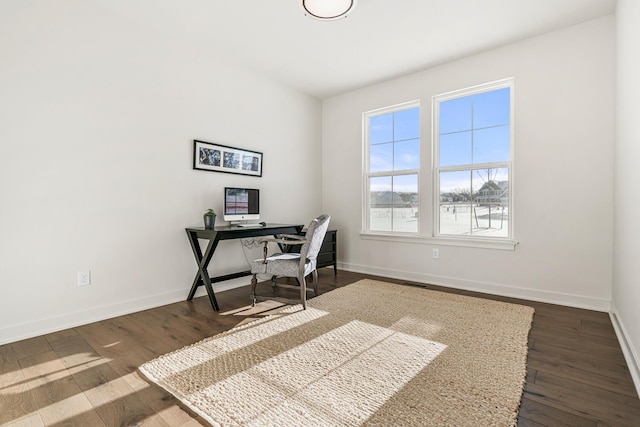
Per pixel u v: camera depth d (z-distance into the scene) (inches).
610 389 62.3
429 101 145.3
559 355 76.5
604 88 106.3
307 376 66.4
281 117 161.2
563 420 53.2
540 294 119.1
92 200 99.3
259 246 152.0
